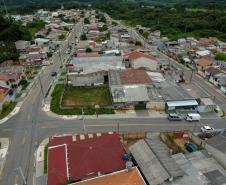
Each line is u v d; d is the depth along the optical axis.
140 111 54.53
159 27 151.88
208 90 65.50
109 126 48.84
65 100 59.84
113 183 30.70
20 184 35.22
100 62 80.25
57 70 81.62
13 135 46.41
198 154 37.44
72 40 123.94
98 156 36.34
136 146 37.75
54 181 32.25
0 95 56.66
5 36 116.44
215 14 162.62
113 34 127.81
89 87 67.50
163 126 48.94
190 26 146.75
